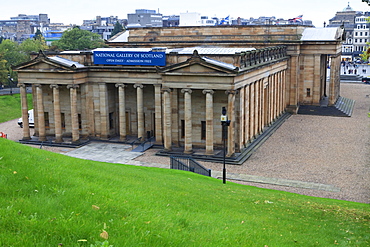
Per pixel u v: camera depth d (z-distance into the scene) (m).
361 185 49.34
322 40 96.25
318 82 98.38
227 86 59.41
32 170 26.33
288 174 54.16
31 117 90.19
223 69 58.75
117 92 73.88
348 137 74.06
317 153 63.91
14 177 24.23
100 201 22.73
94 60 70.81
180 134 67.94
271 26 97.50
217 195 34.81
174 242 19.05
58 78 68.62
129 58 68.38
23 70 70.06
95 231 18.47
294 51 95.12
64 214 20.03
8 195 21.62
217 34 99.25
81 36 182.00
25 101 71.81
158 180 37.12
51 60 67.81
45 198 21.70
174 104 66.81
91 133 73.31
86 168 33.44
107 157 63.09
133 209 22.81
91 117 72.62
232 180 52.28
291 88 97.06
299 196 41.34
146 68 67.69
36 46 169.38
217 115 65.00
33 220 18.53
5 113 106.88
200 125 66.44
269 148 67.31
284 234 25.06
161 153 64.19
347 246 24.34
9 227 17.80
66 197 22.31
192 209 27.31
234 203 32.53
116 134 75.44
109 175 32.56
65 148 68.69
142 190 29.55
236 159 60.12
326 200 40.03
